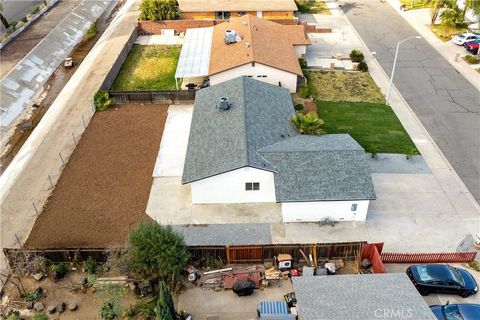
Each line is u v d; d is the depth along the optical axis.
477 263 28.02
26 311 25.66
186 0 67.56
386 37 60.88
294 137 35.38
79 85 50.38
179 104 45.78
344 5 73.56
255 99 38.34
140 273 26.16
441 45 58.09
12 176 36.62
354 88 48.31
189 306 25.70
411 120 42.50
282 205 30.48
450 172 35.84
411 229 30.64
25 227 31.44
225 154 32.19
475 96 46.41
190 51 51.72
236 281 26.50
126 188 34.59
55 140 40.66
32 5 78.00
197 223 31.28
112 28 66.44
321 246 27.50
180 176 35.69
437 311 24.14
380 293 22.36
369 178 30.52
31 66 55.81
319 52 56.88
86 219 31.83
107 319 24.45
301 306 21.69
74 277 27.50
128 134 41.03
